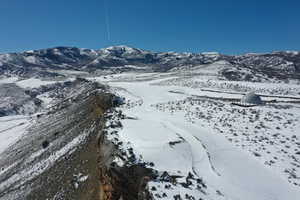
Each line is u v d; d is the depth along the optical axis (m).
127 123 28.75
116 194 19.05
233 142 25.50
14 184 44.91
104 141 24.20
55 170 38.50
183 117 33.62
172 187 16.89
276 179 19.92
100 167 22.67
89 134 41.09
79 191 28.48
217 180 18.62
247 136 27.38
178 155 20.95
